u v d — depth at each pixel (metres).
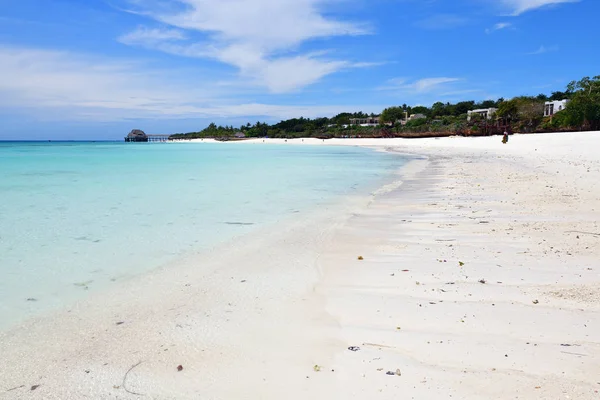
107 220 7.86
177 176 16.98
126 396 2.47
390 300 3.80
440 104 114.88
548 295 3.71
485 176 13.93
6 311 3.75
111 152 43.75
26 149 52.53
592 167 14.69
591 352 2.69
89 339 3.21
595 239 5.49
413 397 2.33
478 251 5.23
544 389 2.31
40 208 9.18
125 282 4.52
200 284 4.42
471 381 2.44
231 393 2.47
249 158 31.52
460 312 3.45
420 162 23.45
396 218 7.62
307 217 8.00
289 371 2.69
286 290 4.19
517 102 60.84
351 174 17.17
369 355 2.84
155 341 3.16
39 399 2.46
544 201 8.45
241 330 3.31
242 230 6.97
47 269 4.97
